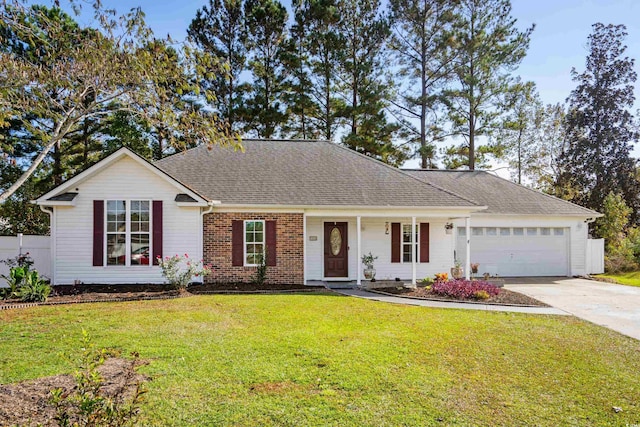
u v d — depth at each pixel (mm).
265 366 6188
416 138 32250
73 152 27406
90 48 7820
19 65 7715
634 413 4957
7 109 8273
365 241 17312
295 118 32500
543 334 8609
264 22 30531
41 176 27312
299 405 4910
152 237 14203
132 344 7137
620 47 34562
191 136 8516
